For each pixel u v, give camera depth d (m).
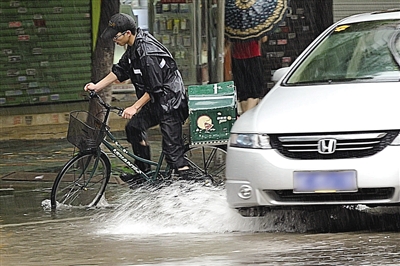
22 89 37.53
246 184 15.89
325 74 18.03
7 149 30.59
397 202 15.24
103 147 21.80
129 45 19.78
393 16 19.19
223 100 19.39
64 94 38.47
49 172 25.86
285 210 17.19
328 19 42.19
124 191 22.45
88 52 38.97
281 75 18.67
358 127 15.34
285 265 13.49
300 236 16.05
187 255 14.62
